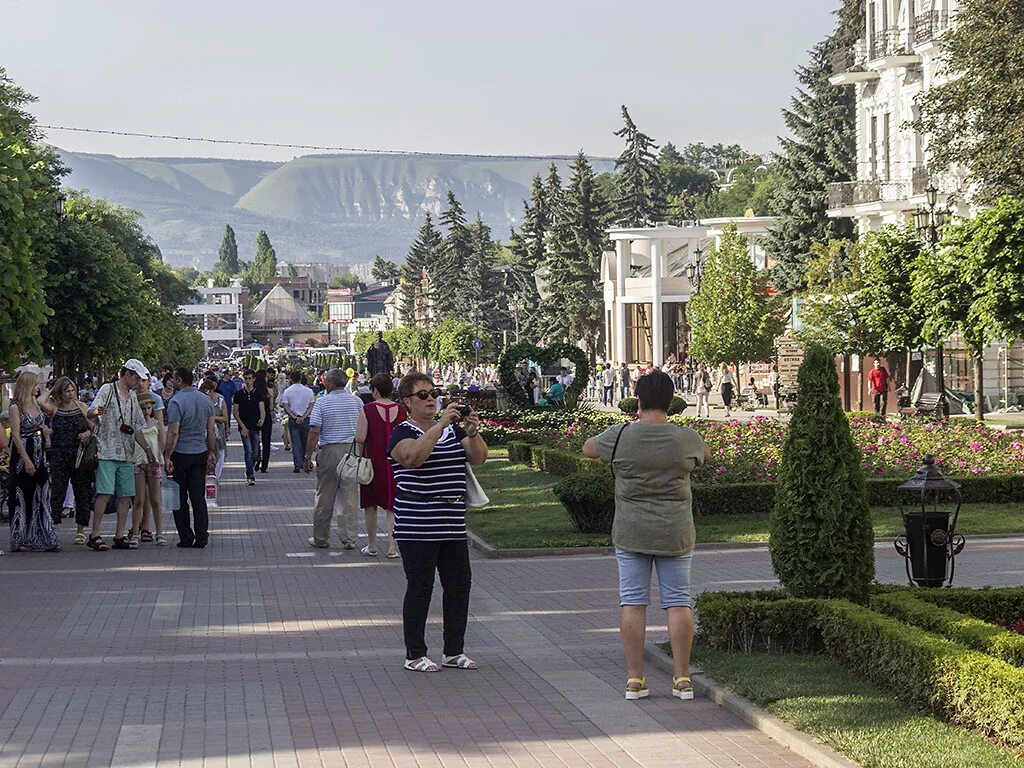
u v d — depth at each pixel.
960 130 38.56
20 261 24.86
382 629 12.08
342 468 16.92
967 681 7.68
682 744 8.00
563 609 13.02
